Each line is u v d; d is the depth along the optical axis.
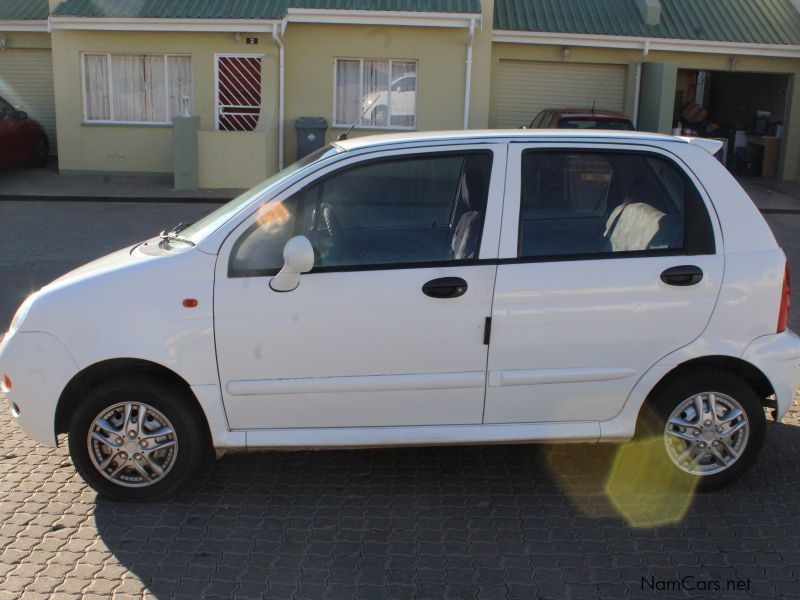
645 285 4.41
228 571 3.91
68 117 17.66
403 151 4.47
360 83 18.06
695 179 4.54
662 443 4.61
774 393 4.63
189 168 16.22
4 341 4.54
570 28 18.72
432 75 17.92
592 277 4.39
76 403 4.60
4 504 4.53
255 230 4.39
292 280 4.28
